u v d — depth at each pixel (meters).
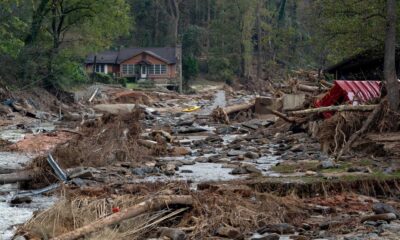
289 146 25.12
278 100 39.22
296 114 26.69
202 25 118.81
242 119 39.66
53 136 27.80
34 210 13.41
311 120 27.39
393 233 10.98
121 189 15.15
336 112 23.77
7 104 42.38
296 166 19.12
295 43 90.31
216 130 34.41
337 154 20.53
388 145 19.62
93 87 67.38
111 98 64.12
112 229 10.90
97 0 53.16
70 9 53.22
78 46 56.75
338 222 11.91
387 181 15.23
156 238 10.92
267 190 14.94
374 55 34.97
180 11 118.12
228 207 12.30
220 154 23.83
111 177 17.55
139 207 11.43
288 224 11.73
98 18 54.53
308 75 43.47
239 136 31.25
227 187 14.32
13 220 12.45
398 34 32.41
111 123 22.34
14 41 43.78
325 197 14.57
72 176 16.75
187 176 18.14
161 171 18.97
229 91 85.50
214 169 19.81
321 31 36.97
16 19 44.59
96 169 18.59
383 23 32.16
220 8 111.94
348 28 33.94
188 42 108.19
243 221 11.81
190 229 11.34
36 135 28.44
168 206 11.86
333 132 22.36
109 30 55.75
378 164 18.25
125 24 56.47
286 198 13.98
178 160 21.91
